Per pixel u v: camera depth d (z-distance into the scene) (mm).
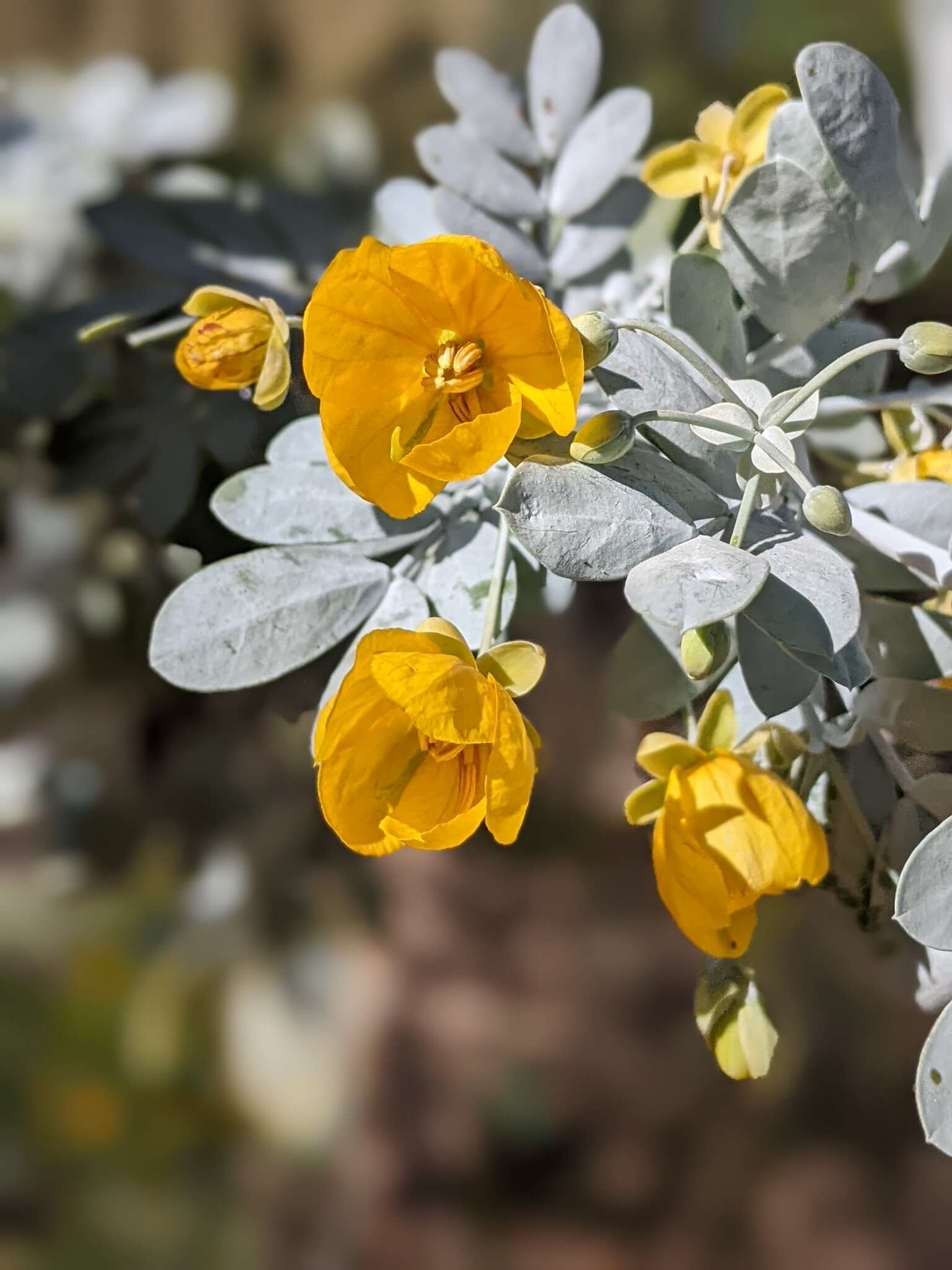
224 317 171
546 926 405
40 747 316
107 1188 391
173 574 276
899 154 176
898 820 179
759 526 164
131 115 332
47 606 297
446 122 367
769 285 179
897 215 176
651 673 181
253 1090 391
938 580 174
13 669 303
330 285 152
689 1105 409
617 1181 396
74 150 324
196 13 395
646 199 220
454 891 407
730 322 179
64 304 276
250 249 248
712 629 152
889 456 211
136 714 305
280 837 319
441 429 160
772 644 163
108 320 204
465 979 404
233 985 376
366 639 150
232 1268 380
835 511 149
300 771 312
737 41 369
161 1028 382
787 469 155
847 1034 366
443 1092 403
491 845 387
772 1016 199
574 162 217
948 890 149
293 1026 387
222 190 269
